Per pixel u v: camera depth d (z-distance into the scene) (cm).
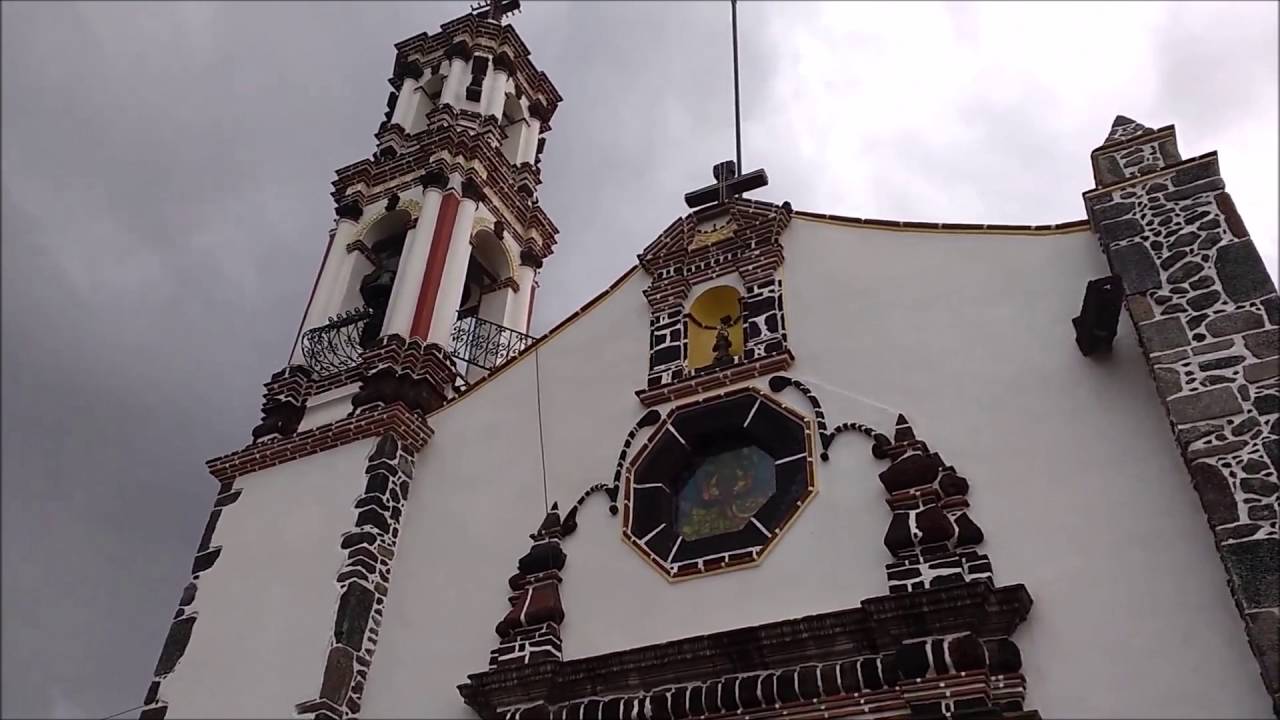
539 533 1405
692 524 1356
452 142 2123
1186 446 1001
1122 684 972
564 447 1520
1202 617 975
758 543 1255
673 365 1505
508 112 2520
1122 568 1036
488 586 1426
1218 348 1049
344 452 1656
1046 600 1051
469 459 1606
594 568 1347
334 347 1878
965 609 1038
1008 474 1156
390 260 2069
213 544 1650
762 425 1363
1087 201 1270
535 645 1280
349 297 2039
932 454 1195
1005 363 1248
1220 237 1134
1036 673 1012
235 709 1406
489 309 2138
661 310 1584
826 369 1366
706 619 1215
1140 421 1121
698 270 1593
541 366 1662
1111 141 1312
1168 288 1120
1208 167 1205
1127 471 1095
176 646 1527
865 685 1059
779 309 1468
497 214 2184
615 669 1201
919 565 1107
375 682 1404
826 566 1183
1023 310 1281
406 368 1733
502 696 1261
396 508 1579
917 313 1356
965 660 1014
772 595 1192
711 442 1424
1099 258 1272
